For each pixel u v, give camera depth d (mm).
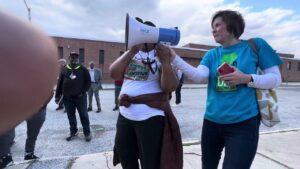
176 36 1729
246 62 1852
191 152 3629
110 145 4309
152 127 1896
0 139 2898
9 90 233
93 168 3064
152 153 1918
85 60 24391
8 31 237
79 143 4402
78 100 4473
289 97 14102
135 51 1890
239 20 1898
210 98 1997
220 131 1934
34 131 3467
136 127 1937
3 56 231
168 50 1797
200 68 2041
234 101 1844
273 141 4230
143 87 1945
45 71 260
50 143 4395
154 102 1922
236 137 1812
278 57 1893
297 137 4473
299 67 38281
